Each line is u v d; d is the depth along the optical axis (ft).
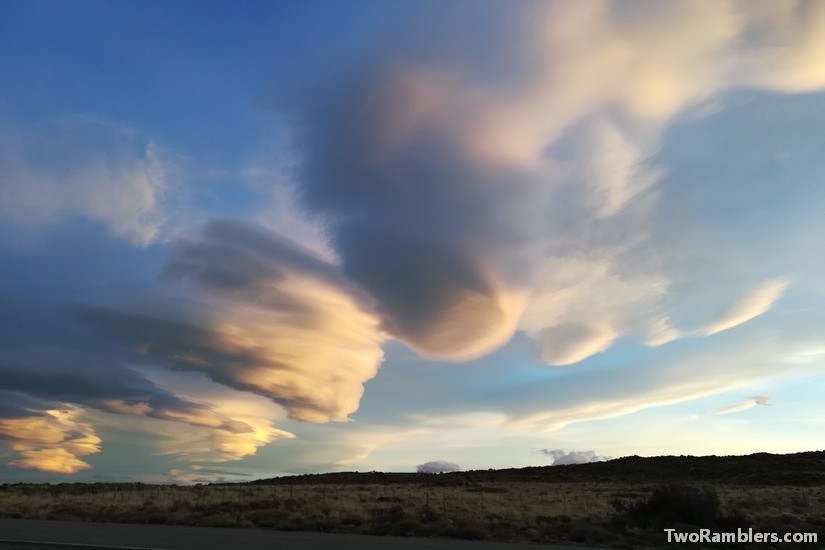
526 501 130.62
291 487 198.29
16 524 71.26
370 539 61.05
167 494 150.51
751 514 95.25
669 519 77.30
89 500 127.13
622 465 291.17
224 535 61.16
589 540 66.39
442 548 53.26
